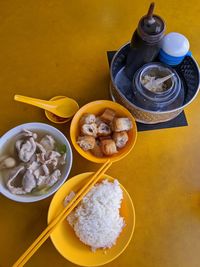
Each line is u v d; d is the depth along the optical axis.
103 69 0.97
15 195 0.77
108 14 1.04
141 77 0.89
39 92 0.93
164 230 0.83
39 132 0.85
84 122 0.85
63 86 0.94
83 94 0.94
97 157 0.84
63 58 0.97
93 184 0.81
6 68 0.94
